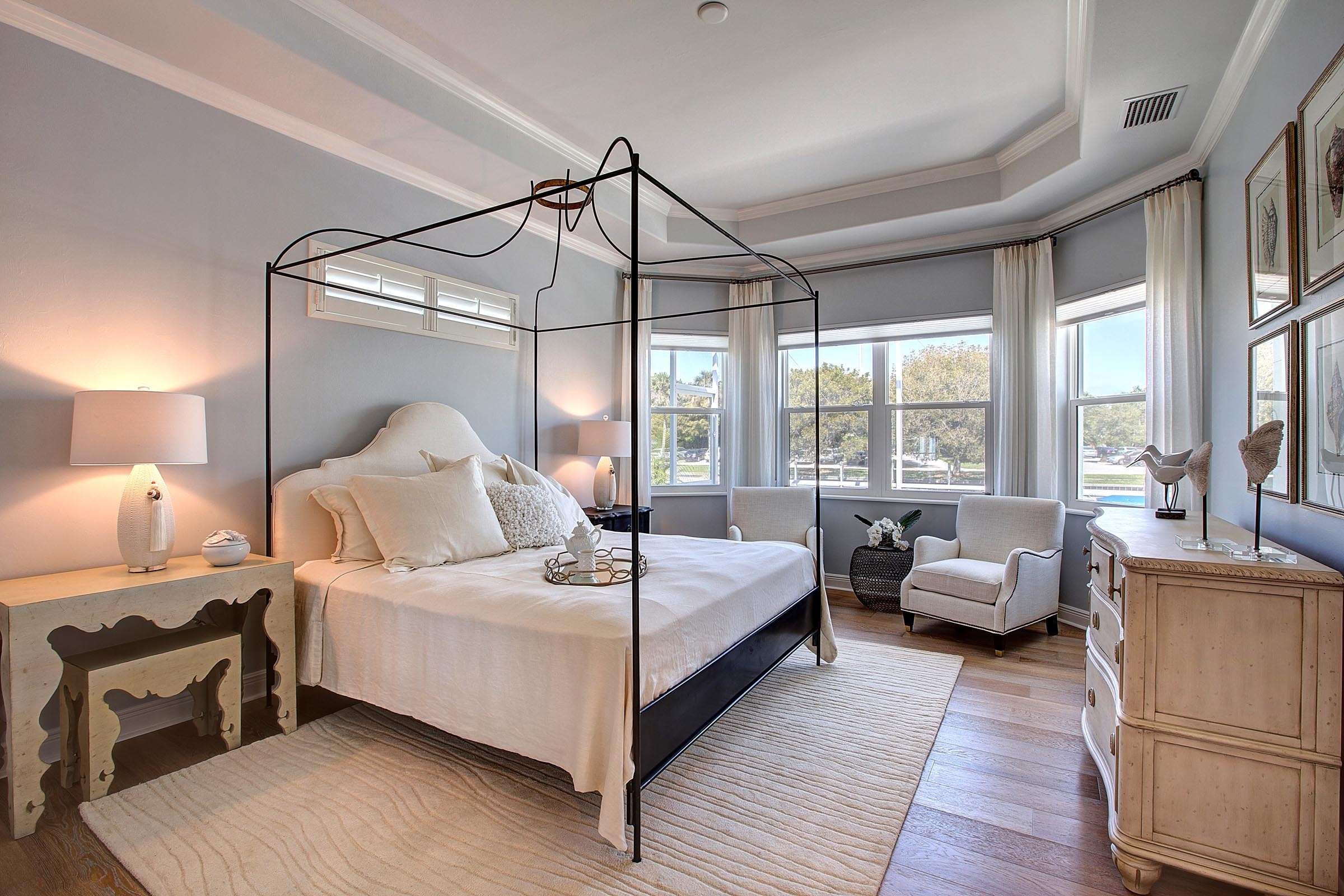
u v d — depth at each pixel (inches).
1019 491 164.6
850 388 199.5
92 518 91.1
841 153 148.8
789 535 177.3
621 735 67.0
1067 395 163.5
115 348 92.9
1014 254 165.9
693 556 115.0
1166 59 96.8
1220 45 93.4
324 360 120.1
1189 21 88.4
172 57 94.3
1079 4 95.5
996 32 103.5
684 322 207.3
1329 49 69.7
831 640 130.0
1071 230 157.3
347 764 87.0
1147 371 131.5
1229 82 101.7
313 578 99.3
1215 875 61.1
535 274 170.6
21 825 70.2
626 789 71.8
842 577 197.8
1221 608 61.7
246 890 62.2
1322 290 71.5
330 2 95.7
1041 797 80.9
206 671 87.4
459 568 103.3
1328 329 69.5
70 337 88.7
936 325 183.9
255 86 102.3
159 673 82.4
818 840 71.2
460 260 147.9
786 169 157.6
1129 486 148.3
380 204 129.6
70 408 88.7
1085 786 83.6
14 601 71.6
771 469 201.6
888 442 193.3
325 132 118.0
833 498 198.2
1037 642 145.1
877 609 173.3
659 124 134.1
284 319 113.7
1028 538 152.0
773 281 203.3
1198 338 122.1
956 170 155.9
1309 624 58.6
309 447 117.3
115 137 92.4
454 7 97.1
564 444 181.5
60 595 74.0
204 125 102.3
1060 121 131.8
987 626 136.1
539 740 73.4
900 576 169.3
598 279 195.3
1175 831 62.9
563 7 97.1
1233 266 106.0
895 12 98.6
